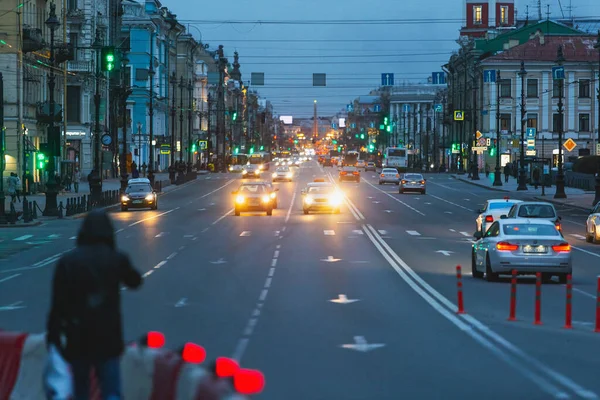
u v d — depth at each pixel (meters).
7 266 50.84
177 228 78.44
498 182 158.38
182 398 13.56
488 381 20.66
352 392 19.38
